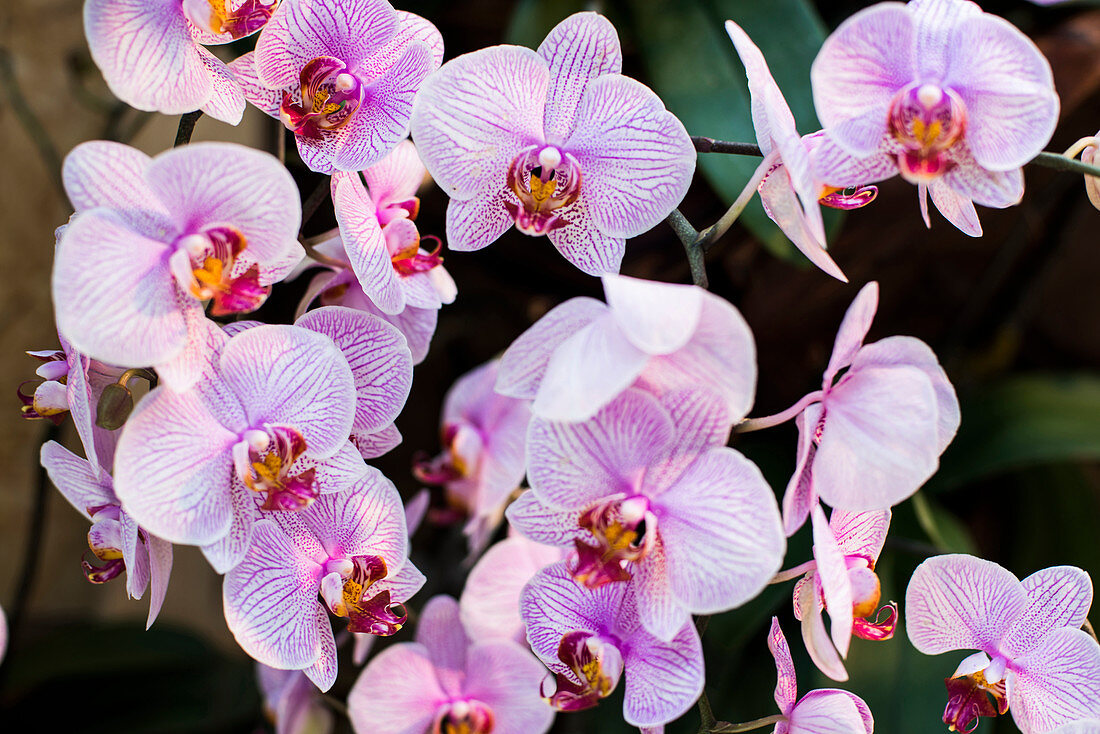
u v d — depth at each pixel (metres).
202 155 0.86
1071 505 1.28
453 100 0.91
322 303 0.99
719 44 1.12
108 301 0.86
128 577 0.90
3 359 1.35
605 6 1.14
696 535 0.88
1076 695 0.93
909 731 1.06
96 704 1.23
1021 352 1.63
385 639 1.18
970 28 0.89
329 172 0.93
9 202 1.34
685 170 0.92
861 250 1.29
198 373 0.89
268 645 0.91
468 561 1.16
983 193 0.91
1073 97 1.20
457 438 1.18
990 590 0.93
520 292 1.43
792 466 1.20
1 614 0.97
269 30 0.91
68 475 0.93
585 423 0.88
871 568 0.93
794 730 0.92
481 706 1.05
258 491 0.89
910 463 0.88
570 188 0.93
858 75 0.89
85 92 1.33
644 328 0.84
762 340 1.36
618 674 0.91
